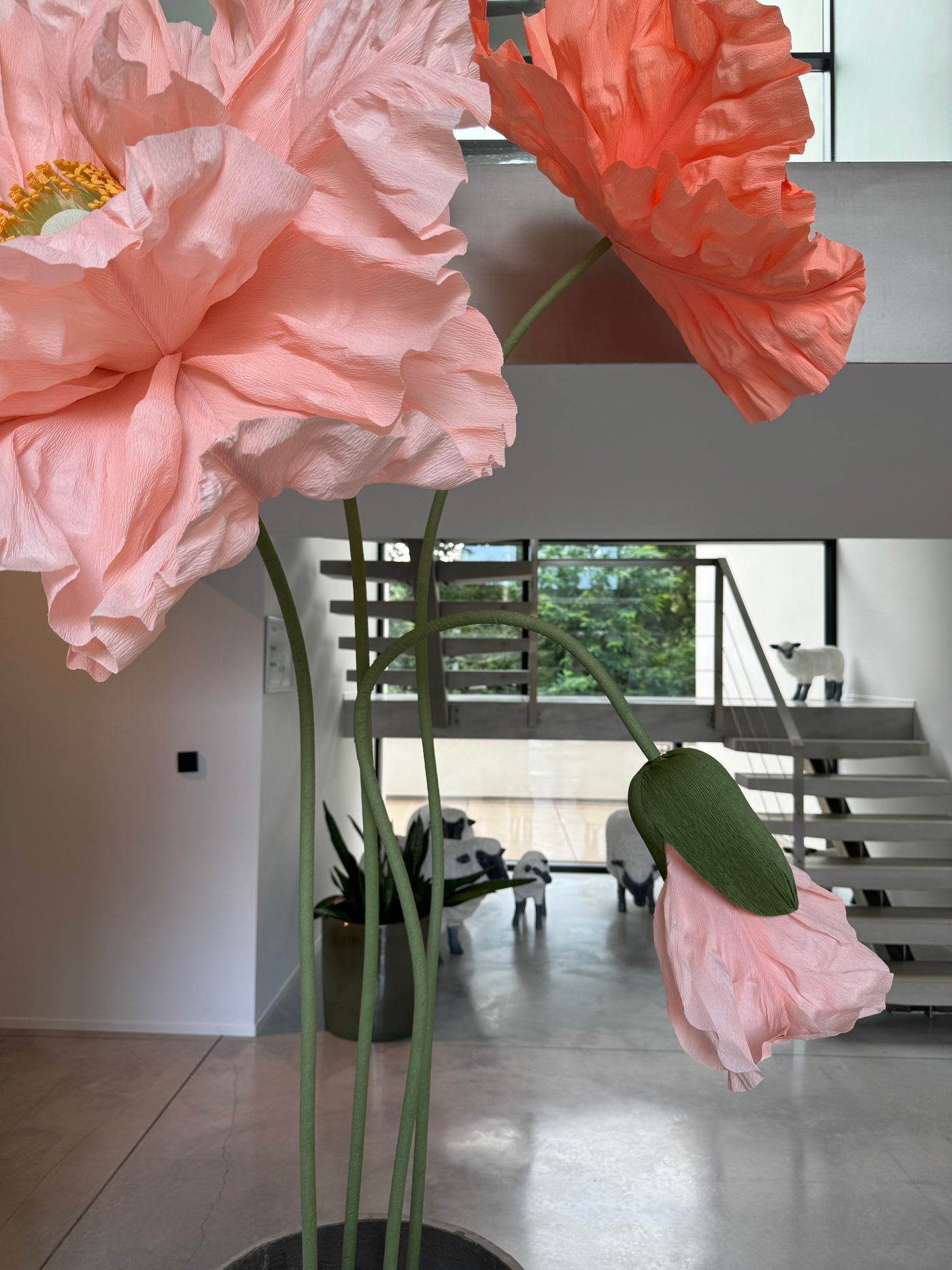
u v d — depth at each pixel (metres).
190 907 4.25
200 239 0.35
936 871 4.76
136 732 4.28
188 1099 3.58
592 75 0.56
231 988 4.23
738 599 5.84
